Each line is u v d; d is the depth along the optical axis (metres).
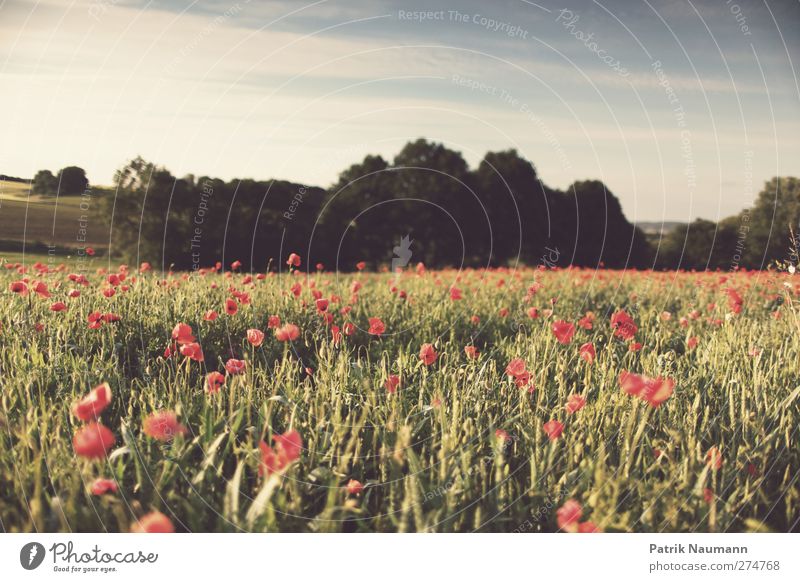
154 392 3.10
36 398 3.01
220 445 2.66
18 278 6.14
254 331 3.66
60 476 2.32
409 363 3.93
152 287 5.67
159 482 2.32
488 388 3.36
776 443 2.68
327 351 3.86
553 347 4.06
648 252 20.06
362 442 2.92
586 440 2.73
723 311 5.94
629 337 3.87
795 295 4.68
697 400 2.99
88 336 4.32
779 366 3.62
